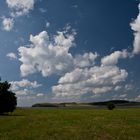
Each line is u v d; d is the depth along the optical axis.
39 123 50.84
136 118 67.69
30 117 69.12
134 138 33.22
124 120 60.41
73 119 62.81
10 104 93.06
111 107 154.88
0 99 91.69
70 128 42.53
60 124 49.19
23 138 31.69
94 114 89.62
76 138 32.44
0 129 40.47
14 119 60.91
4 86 92.38
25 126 45.09
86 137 33.38
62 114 88.75
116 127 44.97
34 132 37.03
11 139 30.91
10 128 41.81
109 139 32.25
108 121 57.53
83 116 76.19
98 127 44.66
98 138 32.75
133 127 45.28
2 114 89.44
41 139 31.25
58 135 34.62
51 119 62.03
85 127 44.34
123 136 34.69
